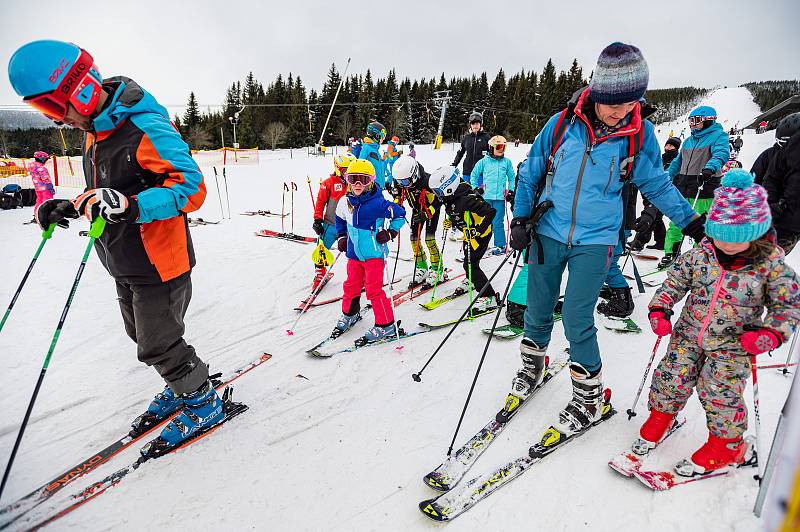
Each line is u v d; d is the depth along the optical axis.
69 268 5.74
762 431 2.28
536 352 2.55
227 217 9.98
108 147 2.00
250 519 1.95
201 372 2.43
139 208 1.84
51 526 1.91
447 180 3.82
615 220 2.22
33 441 2.45
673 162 5.60
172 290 2.21
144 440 2.47
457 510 1.92
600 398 2.38
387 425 2.57
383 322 3.60
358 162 3.40
